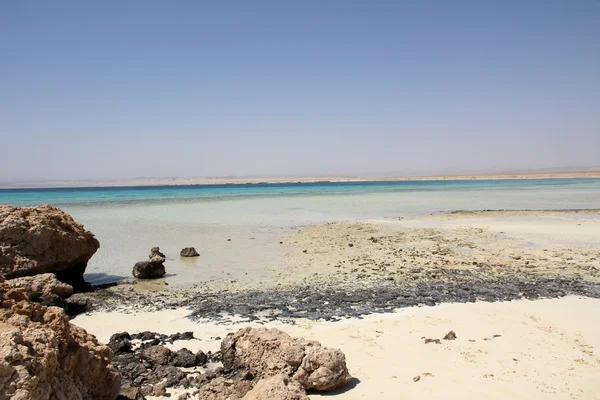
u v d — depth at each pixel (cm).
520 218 4088
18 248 1744
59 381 661
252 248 2750
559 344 1170
